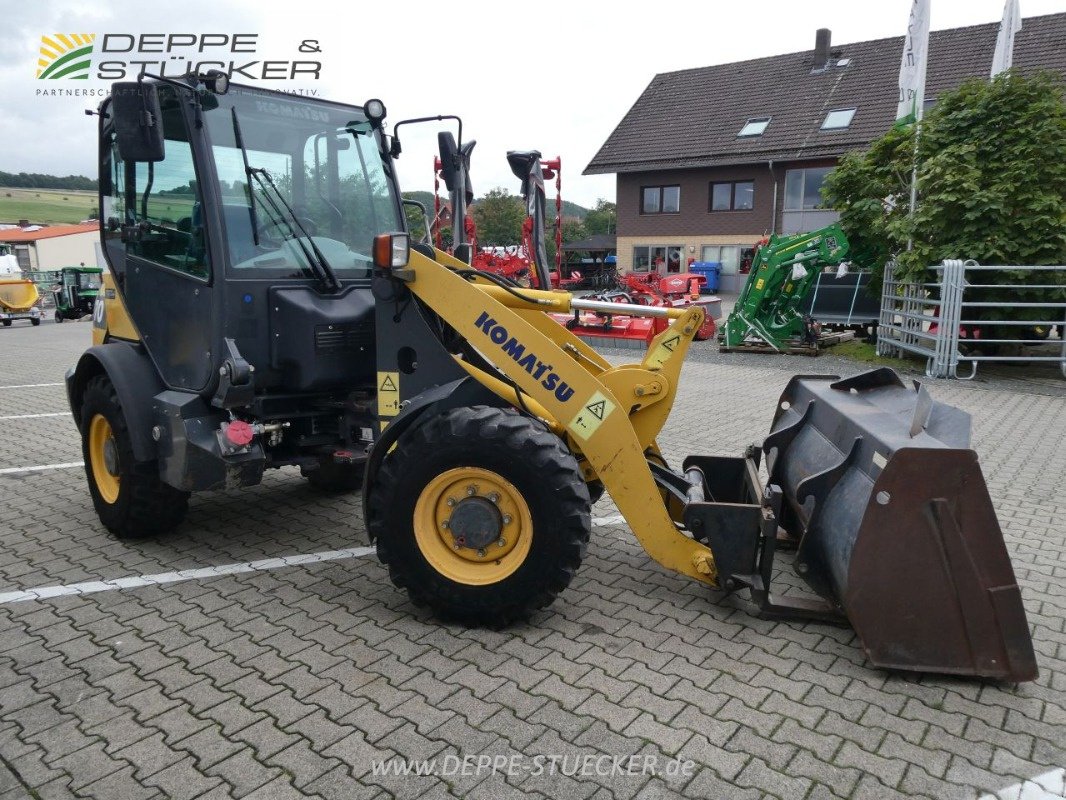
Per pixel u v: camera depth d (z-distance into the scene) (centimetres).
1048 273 1053
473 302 359
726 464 442
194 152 395
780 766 260
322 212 445
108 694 301
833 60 2755
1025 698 301
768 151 2605
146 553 447
